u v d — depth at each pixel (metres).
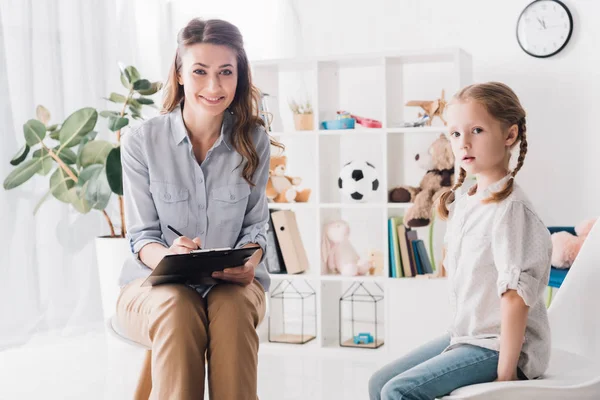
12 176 3.46
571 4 3.37
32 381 2.96
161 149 1.91
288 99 3.93
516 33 3.48
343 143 3.82
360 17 3.80
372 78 3.76
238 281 1.71
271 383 2.93
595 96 3.35
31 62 3.68
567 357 1.72
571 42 3.38
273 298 3.66
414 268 3.35
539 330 1.56
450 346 1.62
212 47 1.80
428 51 3.26
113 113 3.66
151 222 1.92
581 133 3.38
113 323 1.88
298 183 3.59
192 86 1.80
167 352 1.54
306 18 3.92
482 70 3.56
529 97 3.47
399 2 3.71
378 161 3.76
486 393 1.41
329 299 3.53
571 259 2.50
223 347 1.56
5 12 3.59
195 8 4.16
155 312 1.58
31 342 3.63
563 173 3.41
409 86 3.68
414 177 3.68
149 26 4.24
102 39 4.05
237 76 1.90
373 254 3.50
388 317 3.35
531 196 3.47
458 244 1.65
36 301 3.67
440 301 3.27
